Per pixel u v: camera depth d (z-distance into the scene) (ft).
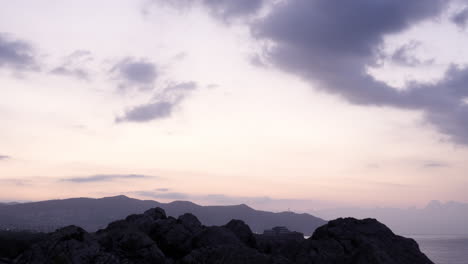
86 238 85.15
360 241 100.53
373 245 93.45
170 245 100.22
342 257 95.86
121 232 91.50
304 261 95.40
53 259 78.38
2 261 84.07
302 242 104.58
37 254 79.66
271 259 86.53
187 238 102.47
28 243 96.84
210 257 87.45
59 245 81.00
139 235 89.86
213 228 101.71
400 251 101.45
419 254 101.40
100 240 86.94
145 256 85.05
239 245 93.81
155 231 105.60
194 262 86.58
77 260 78.43
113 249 85.76
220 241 96.94
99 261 79.97
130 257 84.48
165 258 88.48
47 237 84.12
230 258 86.58
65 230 85.46
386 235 108.17
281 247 105.60
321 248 100.17
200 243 97.25
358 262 90.53
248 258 86.58
